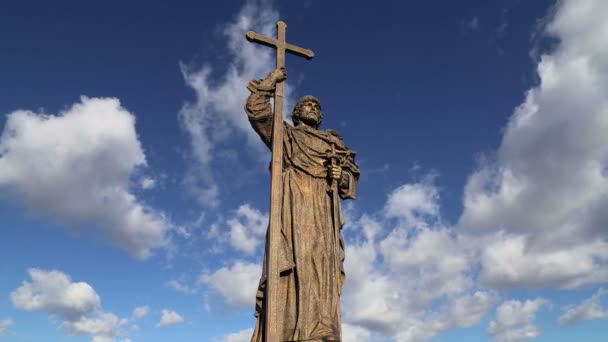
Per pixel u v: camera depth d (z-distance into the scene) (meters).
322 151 22.86
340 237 22.45
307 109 23.91
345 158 23.36
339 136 23.97
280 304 20.31
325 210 22.03
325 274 20.84
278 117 21.72
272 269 19.75
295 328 19.75
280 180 20.92
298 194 21.80
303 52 23.42
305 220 21.42
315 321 19.95
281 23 23.45
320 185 22.44
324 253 21.09
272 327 19.12
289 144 22.67
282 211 21.50
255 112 21.48
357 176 23.92
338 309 21.23
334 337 19.81
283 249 20.80
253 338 20.27
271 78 22.06
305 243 20.98
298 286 20.36
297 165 22.28
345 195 23.30
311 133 23.22
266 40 22.89
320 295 20.48
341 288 21.77
